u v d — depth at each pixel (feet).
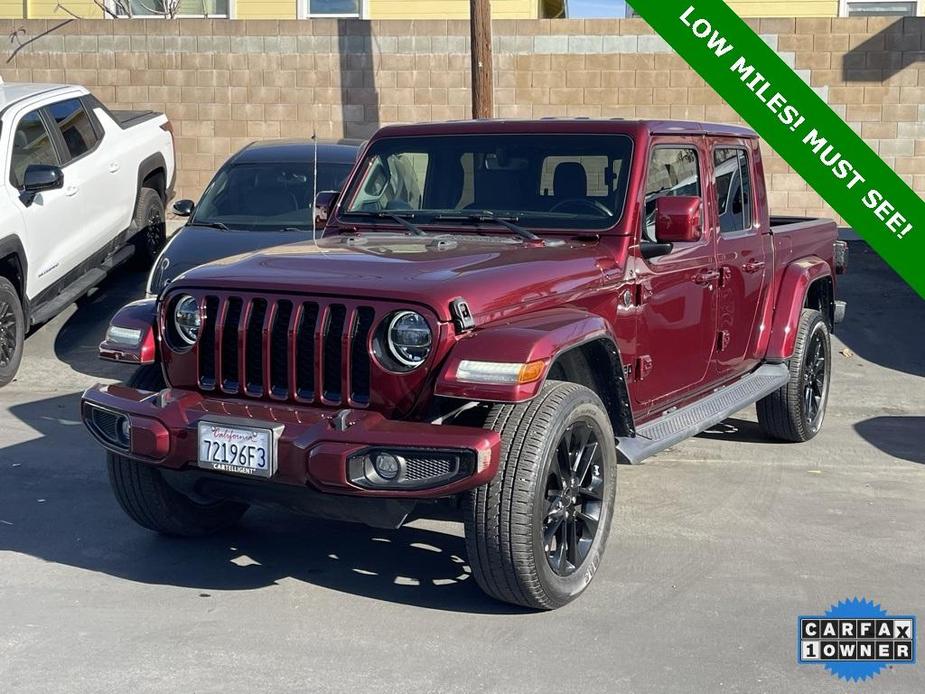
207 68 48.75
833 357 34.40
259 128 49.06
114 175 35.19
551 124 18.86
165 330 15.90
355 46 48.34
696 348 20.20
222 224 30.55
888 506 20.53
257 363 15.20
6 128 30.63
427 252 16.42
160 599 15.69
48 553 17.47
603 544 16.10
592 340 15.58
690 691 13.07
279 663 13.66
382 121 48.73
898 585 16.55
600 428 15.71
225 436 14.40
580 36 47.62
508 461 14.24
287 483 14.14
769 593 16.14
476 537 14.39
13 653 13.83
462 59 48.16
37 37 49.06
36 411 26.99
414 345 14.26
